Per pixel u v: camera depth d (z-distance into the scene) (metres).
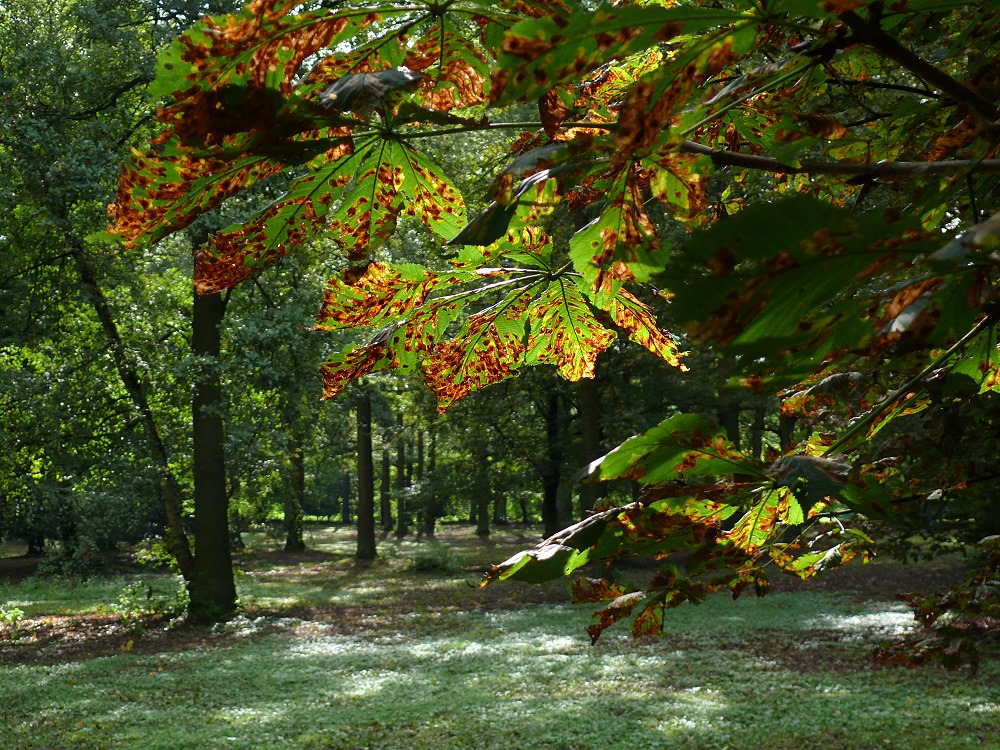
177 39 0.72
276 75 0.76
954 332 0.67
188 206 0.85
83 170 13.71
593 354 1.39
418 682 12.54
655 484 1.00
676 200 0.94
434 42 0.90
